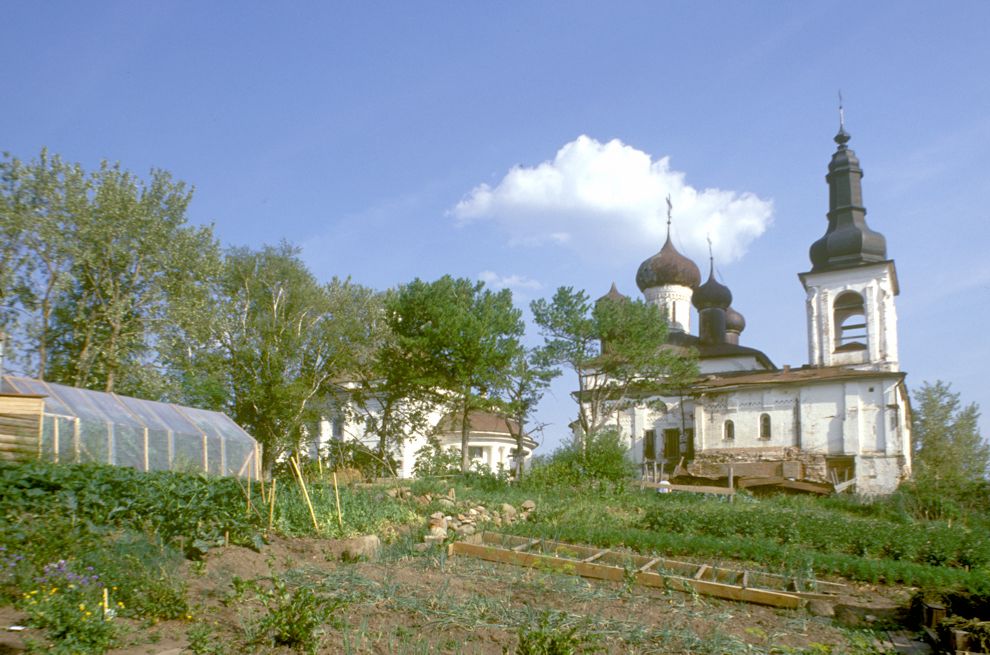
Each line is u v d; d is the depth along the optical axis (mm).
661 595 13008
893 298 52531
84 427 21469
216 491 14023
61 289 34812
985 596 11562
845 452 46000
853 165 54062
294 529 15117
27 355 34594
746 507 27453
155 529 12273
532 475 35281
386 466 43906
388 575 12062
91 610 8523
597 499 28844
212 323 41094
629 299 46844
